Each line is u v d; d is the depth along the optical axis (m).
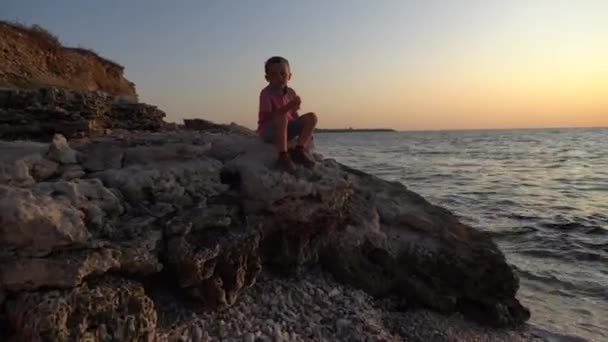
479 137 169.25
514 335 7.07
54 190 4.61
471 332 6.72
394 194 8.77
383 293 6.84
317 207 6.02
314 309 5.82
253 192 5.80
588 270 11.79
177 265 4.93
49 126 7.97
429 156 62.41
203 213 5.32
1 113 7.73
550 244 14.41
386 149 83.88
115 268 4.42
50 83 17.39
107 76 23.77
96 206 4.71
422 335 6.24
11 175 4.66
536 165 46.88
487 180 33.03
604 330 8.10
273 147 6.45
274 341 5.05
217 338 4.91
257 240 5.59
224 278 5.32
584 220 18.05
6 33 17.69
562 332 7.84
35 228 4.01
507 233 15.79
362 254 6.96
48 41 19.83
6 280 3.90
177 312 5.02
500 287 7.51
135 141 6.82
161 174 5.62
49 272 3.92
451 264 7.28
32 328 3.67
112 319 4.12
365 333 5.57
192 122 13.94
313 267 6.63
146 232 4.85
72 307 3.90
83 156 5.73
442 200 23.20
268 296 5.80
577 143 105.88
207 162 6.21
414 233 7.71
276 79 6.46
